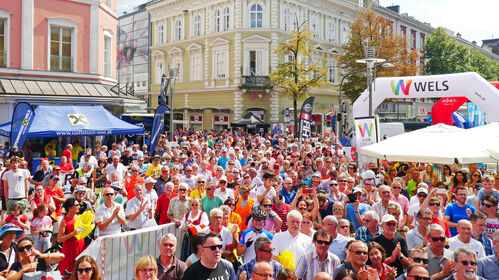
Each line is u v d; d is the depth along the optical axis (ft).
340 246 19.79
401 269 18.72
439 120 56.13
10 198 33.53
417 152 28.86
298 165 46.52
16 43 69.10
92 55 77.25
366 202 28.22
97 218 23.39
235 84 122.62
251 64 122.83
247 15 122.21
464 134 30.55
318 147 58.90
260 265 14.16
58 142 67.15
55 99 69.15
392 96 52.44
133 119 93.50
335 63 144.87
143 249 22.22
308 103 60.44
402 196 28.32
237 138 84.43
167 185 27.50
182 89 140.26
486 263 17.88
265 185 26.78
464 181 34.81
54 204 28.35
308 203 25.21
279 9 123.24
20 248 18.33
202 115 132.67
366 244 16.79
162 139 61.72
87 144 73.26
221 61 127.95
